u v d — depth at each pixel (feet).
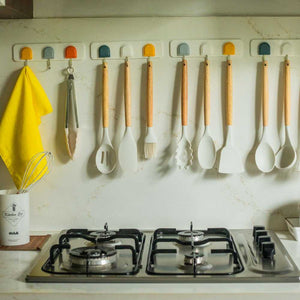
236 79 5.58
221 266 4.36
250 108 5.60
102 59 5.59
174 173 5.65
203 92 5.59
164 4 5.56
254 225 5.69
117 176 5.67
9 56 5.63
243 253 4.72
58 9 5.59
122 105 5.62
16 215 5.07
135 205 5.69
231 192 5.66
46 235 5.48
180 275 4.12
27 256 4.82
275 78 5.58
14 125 5.51
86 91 5.63
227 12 5.57
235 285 4.00
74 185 5.70
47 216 5.73
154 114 5.62
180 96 5.60
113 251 4.59
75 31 5.59
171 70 5.58
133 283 4.06
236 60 5.57
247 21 5.54
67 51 5.57
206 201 5.67
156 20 5.56
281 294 3.83
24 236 5.13
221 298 3.84
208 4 5.56
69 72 5.62
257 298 3.84
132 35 5.57
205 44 5.53
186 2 5.56
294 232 5.22
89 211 5.71
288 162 5.57
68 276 4.12
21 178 5.49
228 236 5.14
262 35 5.55
